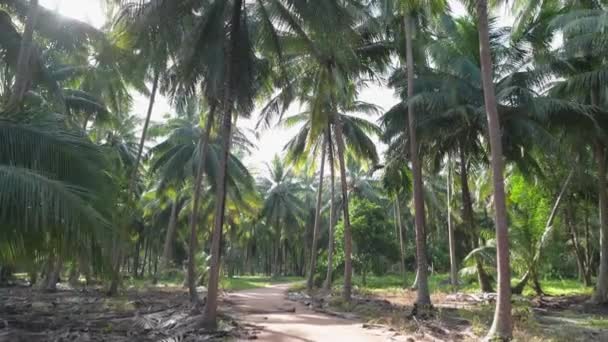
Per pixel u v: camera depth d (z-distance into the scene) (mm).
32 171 6723
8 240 6227
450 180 29234
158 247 49844
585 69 19453
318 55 15203
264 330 11711
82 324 12500
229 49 12070
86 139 7973
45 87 15516
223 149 12188
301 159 25469
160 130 31031
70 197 6445
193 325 11500
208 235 42500
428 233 44469
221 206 12086
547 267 25875
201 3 11758
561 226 27266
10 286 26453
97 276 6656
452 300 20391
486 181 26625
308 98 21781
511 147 19031
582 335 11727
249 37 12805
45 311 15273
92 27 13695
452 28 18828
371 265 33094
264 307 18000
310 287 27375
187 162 27484
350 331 11570
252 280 47500
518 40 18516
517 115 17609
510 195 23641
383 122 19219
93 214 6602
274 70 15070
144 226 45375
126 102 23609
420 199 16734
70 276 27797
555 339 10680
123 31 11844
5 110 7867
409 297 22047
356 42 14062
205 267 29000
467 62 18141
